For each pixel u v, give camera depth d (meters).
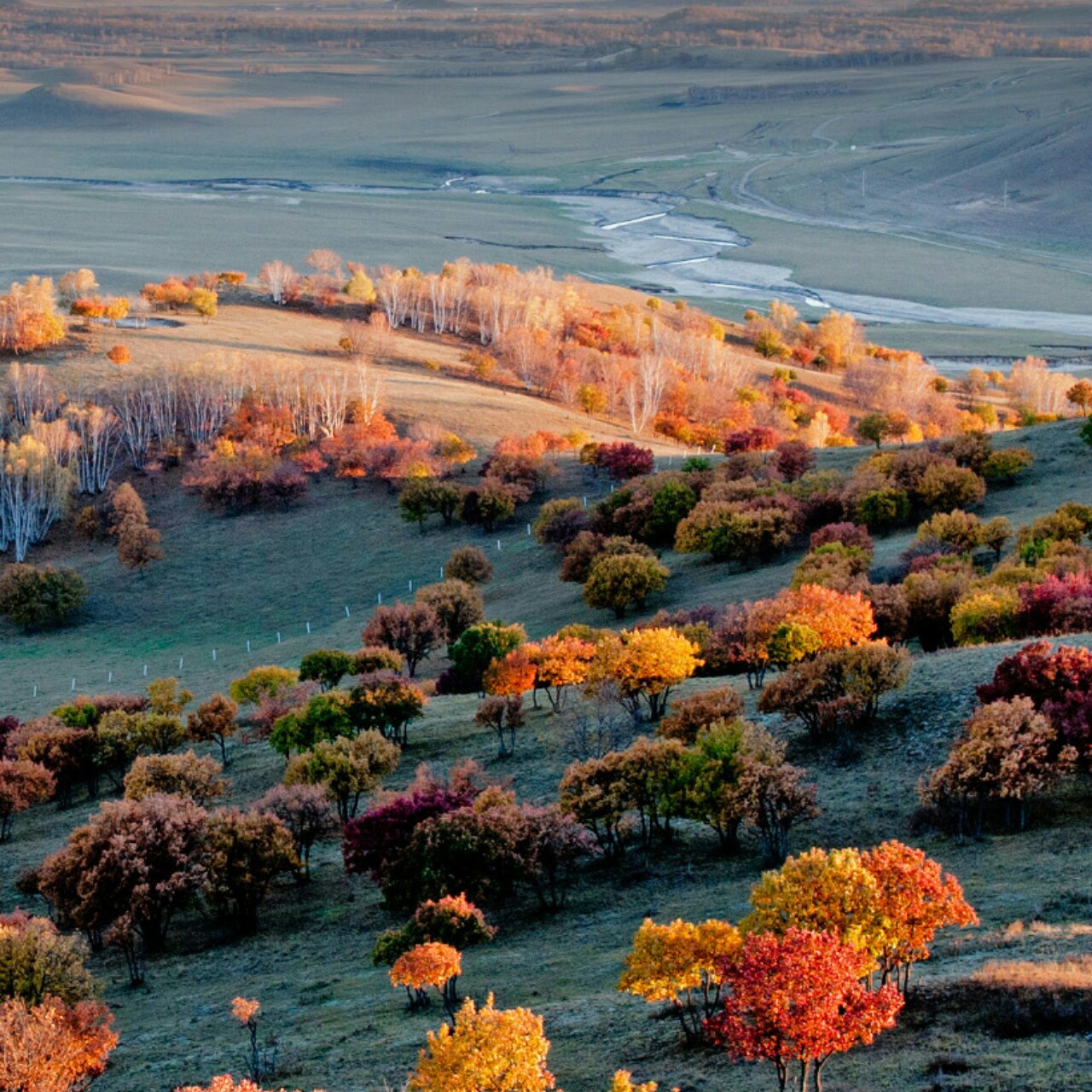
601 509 147.50
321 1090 40.84
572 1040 42.03
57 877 64.88
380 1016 49.38
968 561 101.06
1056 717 58.38
